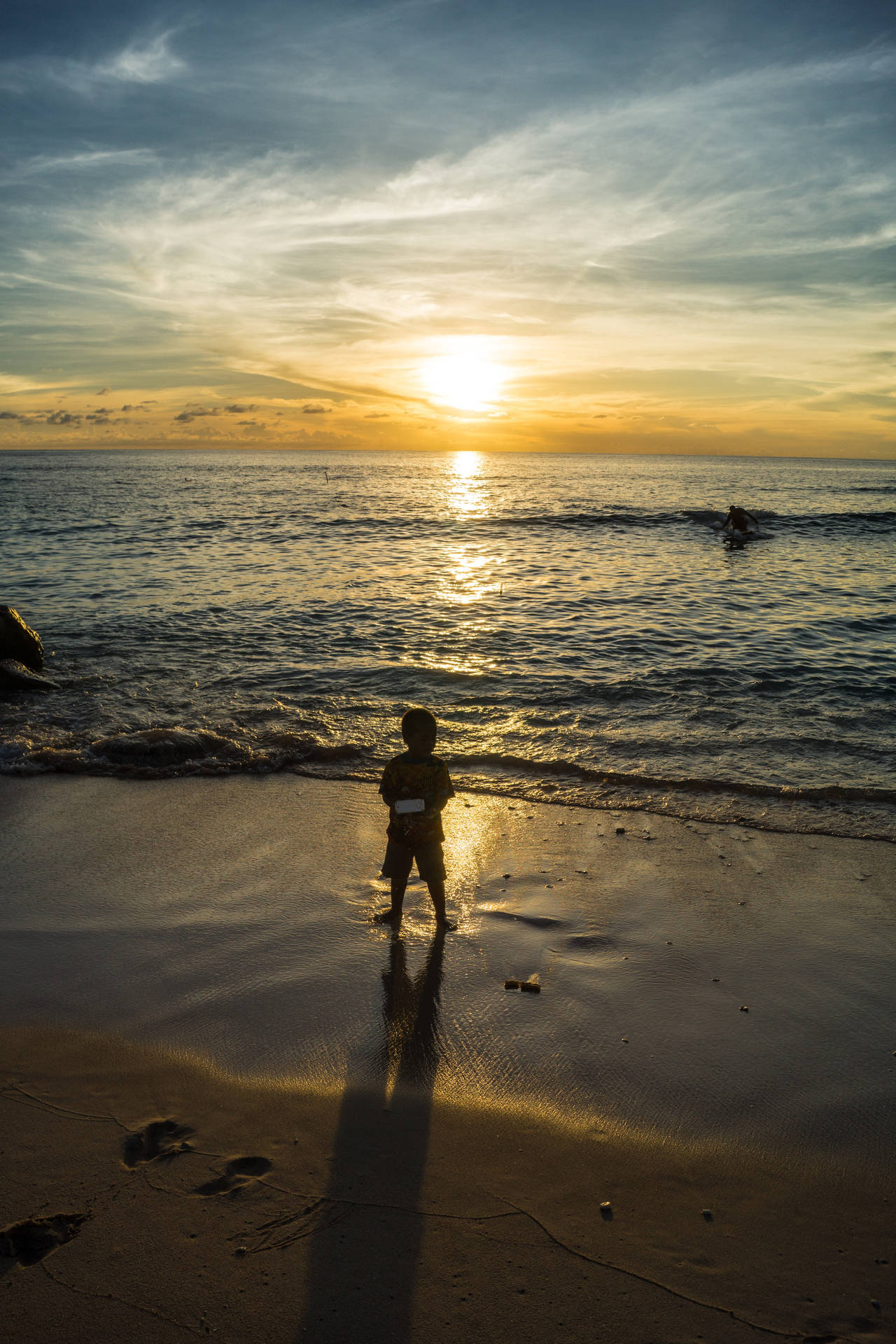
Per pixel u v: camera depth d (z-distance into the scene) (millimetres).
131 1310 2045
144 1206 2379
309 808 5582
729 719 7723
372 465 158375
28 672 8719
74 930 4023
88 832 5191
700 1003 3500
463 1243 2273
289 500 46062
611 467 150250
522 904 4340
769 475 106000
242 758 6469
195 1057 3109
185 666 9773
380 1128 2748
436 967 3758
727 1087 2982
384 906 4312
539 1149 2666
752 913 4254
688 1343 1985
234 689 8742
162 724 7410
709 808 5605
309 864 4762
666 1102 2898
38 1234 2275
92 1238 2264
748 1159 2641
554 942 3984
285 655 10367
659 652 10578
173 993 3521
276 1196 2428
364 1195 2443
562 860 4859
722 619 12914
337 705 8148
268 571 18281
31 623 12266
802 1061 3131
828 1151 2680
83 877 4586
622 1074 3047
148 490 57188
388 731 7293
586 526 29922
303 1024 3322
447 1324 2020
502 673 9492
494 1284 2141
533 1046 3207
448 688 8828
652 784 6023
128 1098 2875
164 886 4492
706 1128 2777
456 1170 2559
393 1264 2195
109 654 10344
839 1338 2008
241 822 5348
